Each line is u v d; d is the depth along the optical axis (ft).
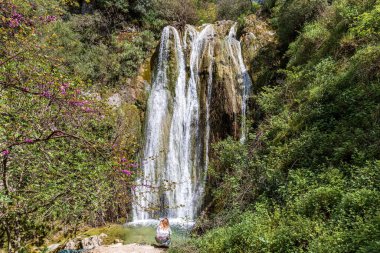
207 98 45.57
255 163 28.84
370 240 13.93
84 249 27.86
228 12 74.43
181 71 49.39
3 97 15.34
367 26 29.37
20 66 16.60
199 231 29.68
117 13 59.57
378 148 20.38
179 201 42.73
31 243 25.32
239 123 42.91
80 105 18.12
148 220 39.04
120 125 37.81
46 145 16.78
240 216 23.80
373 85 25.23
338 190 18.99
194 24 71.20
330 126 26.25
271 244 17.94
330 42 34.71
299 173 23.38
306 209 19.33
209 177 39.55
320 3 40.68
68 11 56.70
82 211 20.53
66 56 46.50
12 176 17.43
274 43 46.65
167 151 45.62
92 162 17.66
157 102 48.37
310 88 31.89
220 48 48.08
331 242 15.25
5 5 21.03
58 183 17.78
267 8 55.62
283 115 32.53
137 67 52.34
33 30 21.01
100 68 49.78
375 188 17.17
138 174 20.86
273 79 43.11
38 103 17.04
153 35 59.21
